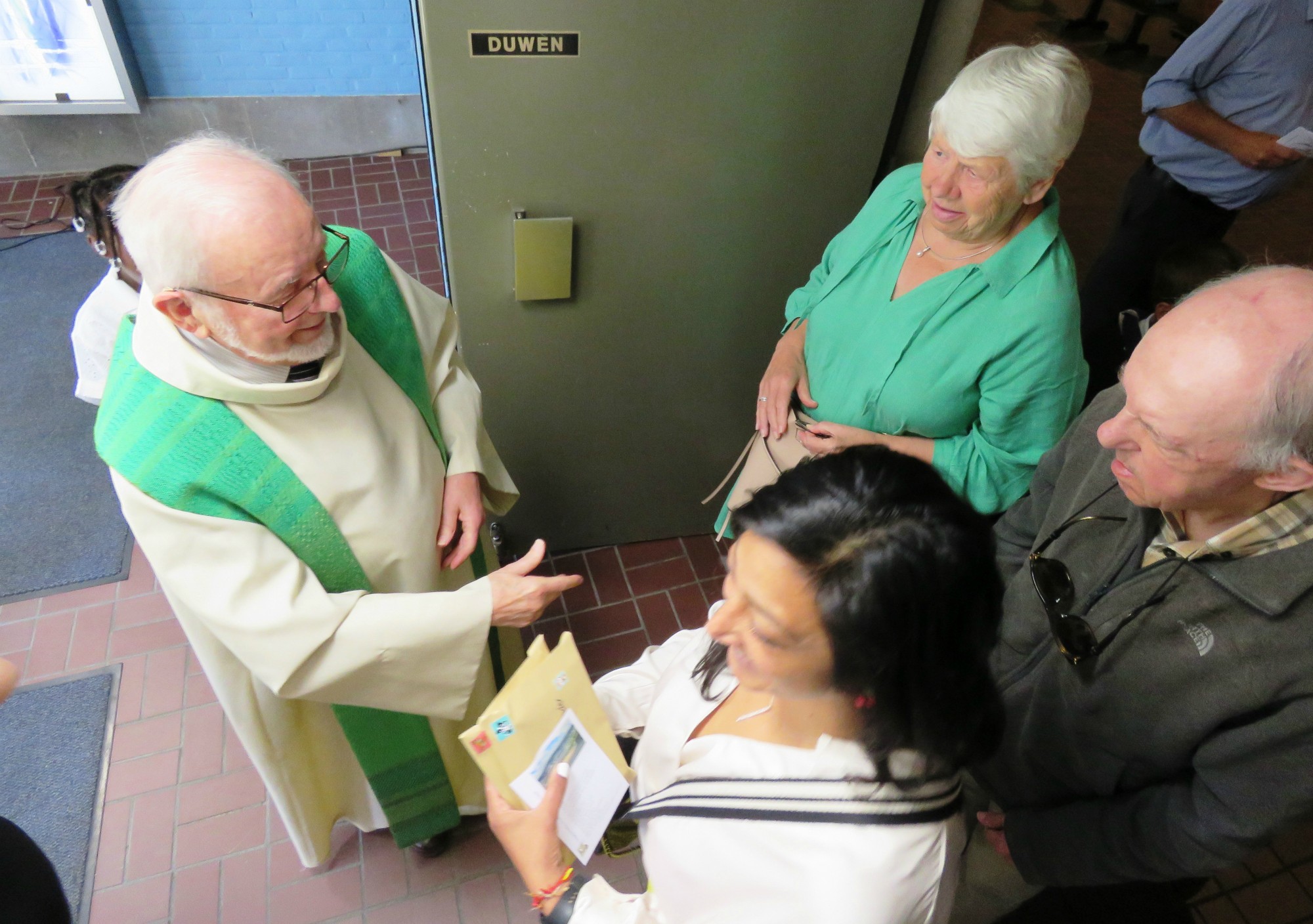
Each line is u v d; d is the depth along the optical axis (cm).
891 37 182
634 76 177
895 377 162
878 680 73
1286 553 95
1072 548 124
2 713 227
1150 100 234
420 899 200
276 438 129
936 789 81
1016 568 147
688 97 182
